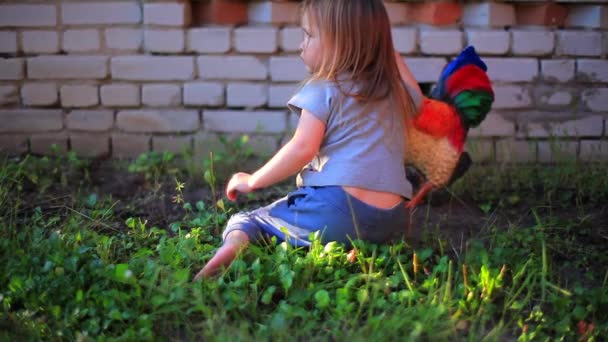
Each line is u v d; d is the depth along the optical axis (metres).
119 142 3.95
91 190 3.63
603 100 3.88
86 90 3.90
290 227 2.74
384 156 2.69
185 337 2.33
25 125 3.93
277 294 2.57
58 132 3.94
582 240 3.11
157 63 3.86
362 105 2.66
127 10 3.81
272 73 3.86
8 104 3.92
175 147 3.95
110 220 3.28
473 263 2.72
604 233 3.17
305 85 2.73
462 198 3.62
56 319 2.33
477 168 3.81
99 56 3.86
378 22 2.69
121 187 3.69
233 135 3.93
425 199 3.56
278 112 3.90
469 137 3.89
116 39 3.85
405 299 2.47
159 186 3.60
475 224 3.31
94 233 2.89
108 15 3.82
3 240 2.72
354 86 2.66
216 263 2.62
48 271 2.53
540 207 3.48
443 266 2.61
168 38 3.83
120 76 3.88
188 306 2.44
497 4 3.82
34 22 3.83
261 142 3.92
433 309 2.35
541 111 3.89
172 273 2.54
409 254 2.88
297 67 3.85
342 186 2.64
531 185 3.70
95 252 2.85
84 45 3.85
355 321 2.29
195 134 3.93
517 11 3.89
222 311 2.34
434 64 3.82
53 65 3.87
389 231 2.76
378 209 2.68
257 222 2.78
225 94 3.89
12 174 3.64
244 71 3.87
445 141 3.08
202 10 3.91
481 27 3.86
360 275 2.55
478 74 3.14
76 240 2.80
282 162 2.63
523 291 2.62
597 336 2.36
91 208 3.38
